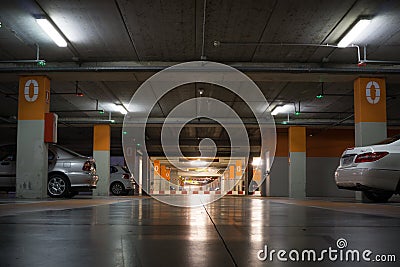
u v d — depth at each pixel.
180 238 3.17
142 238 3.16
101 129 20.66
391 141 8.29
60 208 6.69
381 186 7.98
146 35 9.62
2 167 11.67
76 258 2.40
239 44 10.12
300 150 21.03
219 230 3.67
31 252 2.58
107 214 5.46
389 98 15.16
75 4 7.95
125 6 8.04
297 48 10.41
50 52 10.84
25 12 8.30
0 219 4.60
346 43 9.72
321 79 11.89
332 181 23.55
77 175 11.56
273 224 4.20
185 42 10.07
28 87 11.41
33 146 11.22
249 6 8.04
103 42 10.09
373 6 7.98
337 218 4.89
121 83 13.91
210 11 8.27
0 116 19.78
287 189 23.91
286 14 8.41
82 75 11.65
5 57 11.23
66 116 20.88
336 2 7.85
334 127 21.42
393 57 11.02
